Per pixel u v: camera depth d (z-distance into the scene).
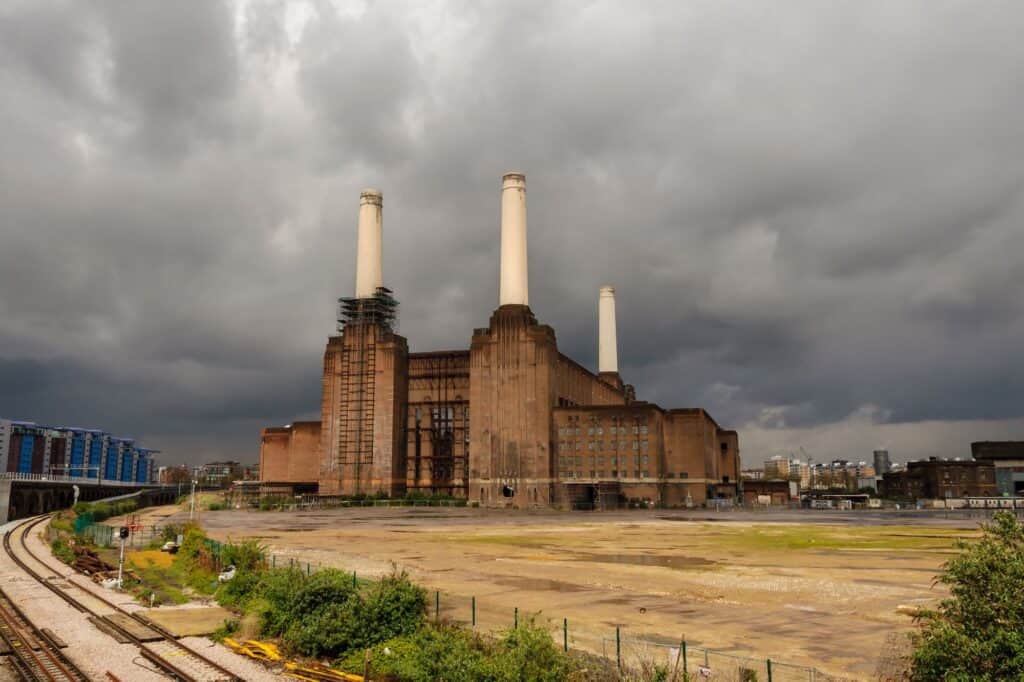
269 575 35.25
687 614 33.09
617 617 32.34
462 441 163.25
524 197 159.12
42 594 39.88
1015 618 15.47
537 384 149.50
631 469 148.75
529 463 147.00
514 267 155.88
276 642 28.16
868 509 145.38
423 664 23.33
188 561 49.31
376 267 170.50
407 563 51.72
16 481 121.94
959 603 16.61
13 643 28.23
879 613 33.22
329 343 168.50
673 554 57.59
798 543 66.25
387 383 162.62
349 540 70.62
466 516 115.44
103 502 122.38
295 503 141.75
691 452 155.12
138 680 23.44
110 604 36.19
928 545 63.09
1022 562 15.96
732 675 22.44
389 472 159.38
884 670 22.70
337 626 26.67
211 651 26.95
